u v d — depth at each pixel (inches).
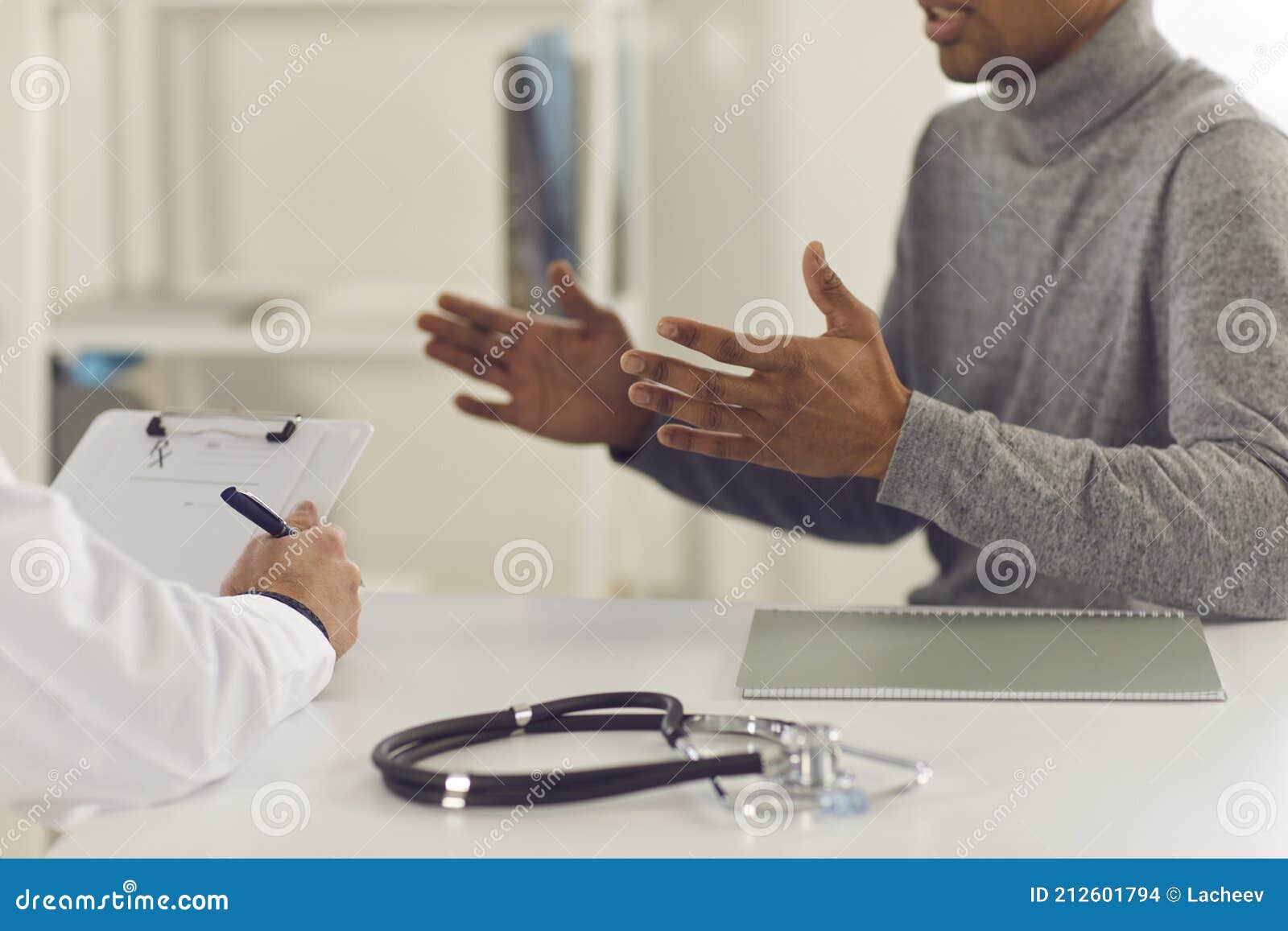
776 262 103.1
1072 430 52.8
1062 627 34.7
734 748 25.6
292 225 97.0
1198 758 25.4
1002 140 56.2
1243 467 38.8
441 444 100.7
